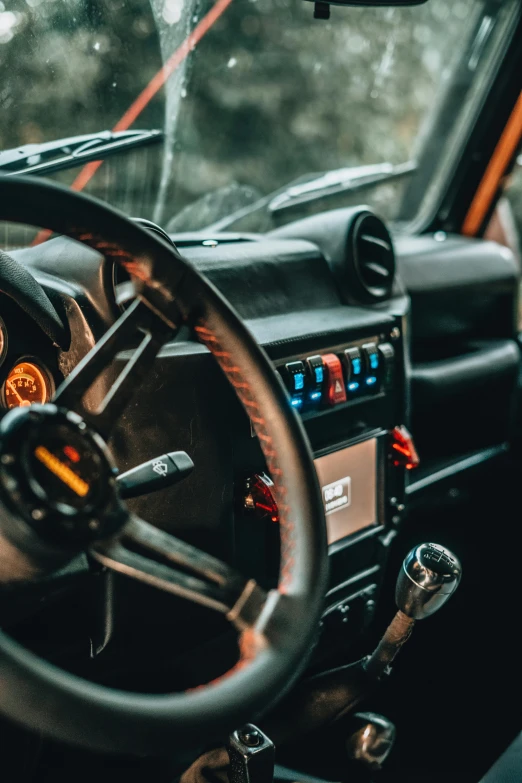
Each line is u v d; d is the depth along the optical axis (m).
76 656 1.25
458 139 2.38
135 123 1.67
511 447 2.41
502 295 2.40
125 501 1.23
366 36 2.07
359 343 1.54
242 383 0.93
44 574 0.83
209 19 1.73
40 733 0.71
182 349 1.25
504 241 2.55
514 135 2.34
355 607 1.66
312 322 1.50
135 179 1.71
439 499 2.28
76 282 1.22
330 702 1.42
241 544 1.39
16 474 0.72
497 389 2.32
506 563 2.27
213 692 0.78
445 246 2.30
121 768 1.56
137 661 1.30
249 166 1.96
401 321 1.65
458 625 2.09
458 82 2.29
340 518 1.58
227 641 1.45
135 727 0.72
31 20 1.44
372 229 1.75
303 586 0.86
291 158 2.05
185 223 1.88
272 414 0.92
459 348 2.33
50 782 1.50
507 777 1.38
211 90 1.81
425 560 1.24
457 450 2.27
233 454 1.32
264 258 1.56
